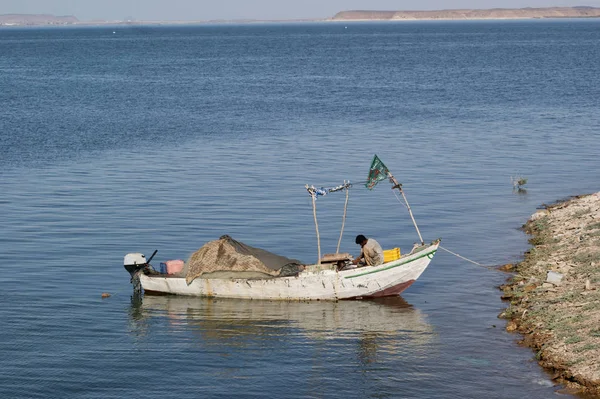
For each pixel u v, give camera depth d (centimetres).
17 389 1560
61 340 1795
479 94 7038
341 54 14262
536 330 1764
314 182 3422
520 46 16175
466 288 2112
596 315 1734
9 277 2205
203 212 2906
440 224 2734
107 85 8394
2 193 3241
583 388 1487
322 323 1895
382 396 1517
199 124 5309
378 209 2947
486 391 1519
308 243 2511
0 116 5681
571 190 3225
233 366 1662
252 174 3603
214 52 15788
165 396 1532
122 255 2409
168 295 2114
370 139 4609
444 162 3856
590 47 15138
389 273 2028
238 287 2070
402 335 1805
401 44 18312
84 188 3334
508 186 3316
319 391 1543
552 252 2311
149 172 3672
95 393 1545
